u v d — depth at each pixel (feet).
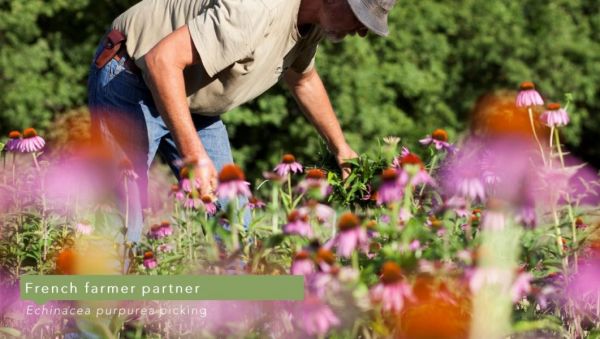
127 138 22.62
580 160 104.06
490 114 20.76
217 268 15.03
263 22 20.68
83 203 24.26
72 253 18.56
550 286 15.93
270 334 14.44
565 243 17.89
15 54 87.30
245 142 90.33
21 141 25.00
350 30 21.33
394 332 13.41
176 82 20.26
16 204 24.17
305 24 21.98
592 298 18.13
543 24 95.35
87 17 91.61
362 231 13.71
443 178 19.26
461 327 13.34
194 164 17.75
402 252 14.02
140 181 22.77
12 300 20.18
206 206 19.75
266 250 15.38
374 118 85.51
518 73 92.89
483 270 12.96
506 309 13.08
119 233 21.08
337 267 13.38
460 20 94.79
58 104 89.51
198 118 23.93
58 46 91.30
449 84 94.79
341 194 22.04
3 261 22.00
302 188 17.31
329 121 24.97
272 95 85.76
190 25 20.47
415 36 90.84
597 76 94.99
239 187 16.06
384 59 91.35
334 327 13.58
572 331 16.75
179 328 18.10
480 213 16.67
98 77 22.77
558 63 94.79
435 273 13.43
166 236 22.62
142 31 22.26
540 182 16.17
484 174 15.75
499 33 94.38
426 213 17.71
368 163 21.83
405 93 88.94
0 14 87.04
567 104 18.34
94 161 22.79
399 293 12.91
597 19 97.86
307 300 12.98
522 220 15.15
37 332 19.56
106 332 14.93
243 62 21.16
